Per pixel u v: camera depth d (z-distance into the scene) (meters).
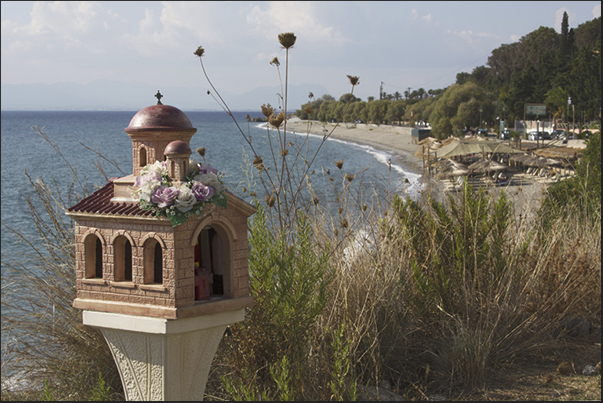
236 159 20.75
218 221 2.52
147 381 2.54
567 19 95.19
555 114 67.19
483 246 4.15
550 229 4.99
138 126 2.59
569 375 3.63
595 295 4.61
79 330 3.54
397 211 4.40
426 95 134.62
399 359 3.68
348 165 31.22
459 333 3.70
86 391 3.42
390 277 3.92
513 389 3.43
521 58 111.62
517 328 3.95
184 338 2.55
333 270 3.58
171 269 2.37
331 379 3.23
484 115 61.81
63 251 3.72
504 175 21.38
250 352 3.25
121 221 2.44
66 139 71.50
